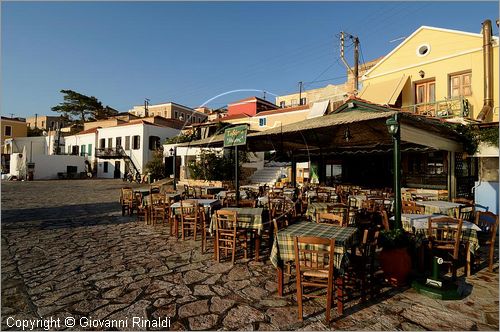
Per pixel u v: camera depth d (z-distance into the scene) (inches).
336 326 131.6
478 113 497.7
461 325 132.3
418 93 586.9
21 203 555.5
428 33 568.4
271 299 157.3
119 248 252.4
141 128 1295.5
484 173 376.8
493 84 485.7
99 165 1470.2
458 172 440.1
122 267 205.8
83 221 377.4
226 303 153.1
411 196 376.8
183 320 137.1
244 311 144.9
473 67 508.1
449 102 526.3
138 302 154.6
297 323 134.1
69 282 179.9
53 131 1738.4
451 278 184.4
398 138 200.2
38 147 1733.5
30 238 287.1
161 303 153.3
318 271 142.6
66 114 2218.3
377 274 190.5
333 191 443.5
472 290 167.5
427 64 567.2
